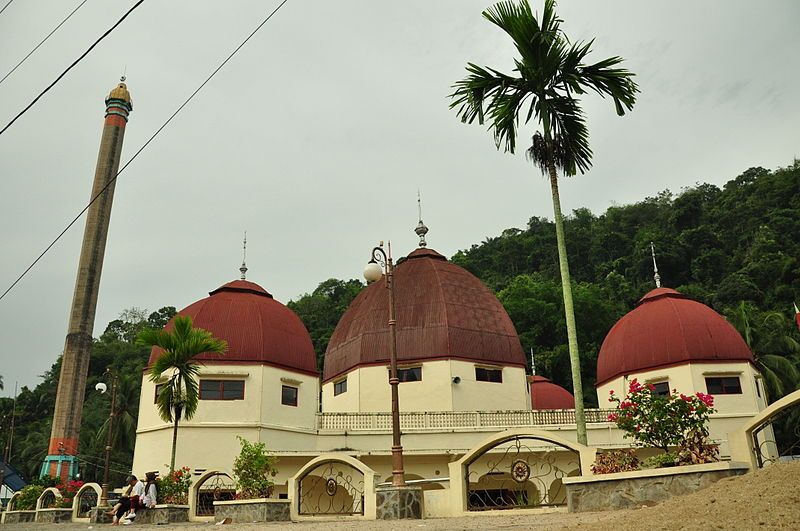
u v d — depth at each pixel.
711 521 8.30
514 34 19.56
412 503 15.20
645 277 80.69
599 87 20.14
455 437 30.45
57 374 90.94
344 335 36.38
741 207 88.12
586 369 64.62
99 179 55.12
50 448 46.84
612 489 12.86
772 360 42.88
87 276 52.00
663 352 32.22
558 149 20.38
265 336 30.75
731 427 30.52
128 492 21.59
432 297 34.69
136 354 84.88
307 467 17.78
